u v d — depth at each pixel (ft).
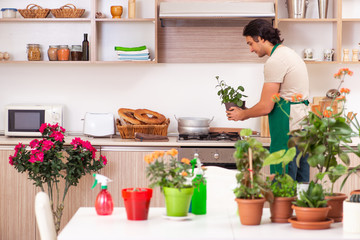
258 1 14.14
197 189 6.42
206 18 13.15
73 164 11.80
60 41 14.46
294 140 5.98
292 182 6.09
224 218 6.23
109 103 14.51
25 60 14.44
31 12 13.80
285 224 5.86
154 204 12.53
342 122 5.86
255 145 5.86
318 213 5.55
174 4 13.33
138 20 13.64
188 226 5.77
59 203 12.78
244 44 14.29
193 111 14.42
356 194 5.65
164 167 6.07
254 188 5.75
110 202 6.43
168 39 14.35
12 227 12.76
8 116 13.62
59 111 13.65
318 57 14.21
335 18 13.69
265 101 11.25
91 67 14.51
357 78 14.17
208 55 14.33
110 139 13.25
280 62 11.05
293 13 13.58
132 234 5.39
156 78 14.44
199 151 12.34
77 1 14.44
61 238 5.26
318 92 14.28
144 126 13.24
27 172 12.69
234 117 11.80
